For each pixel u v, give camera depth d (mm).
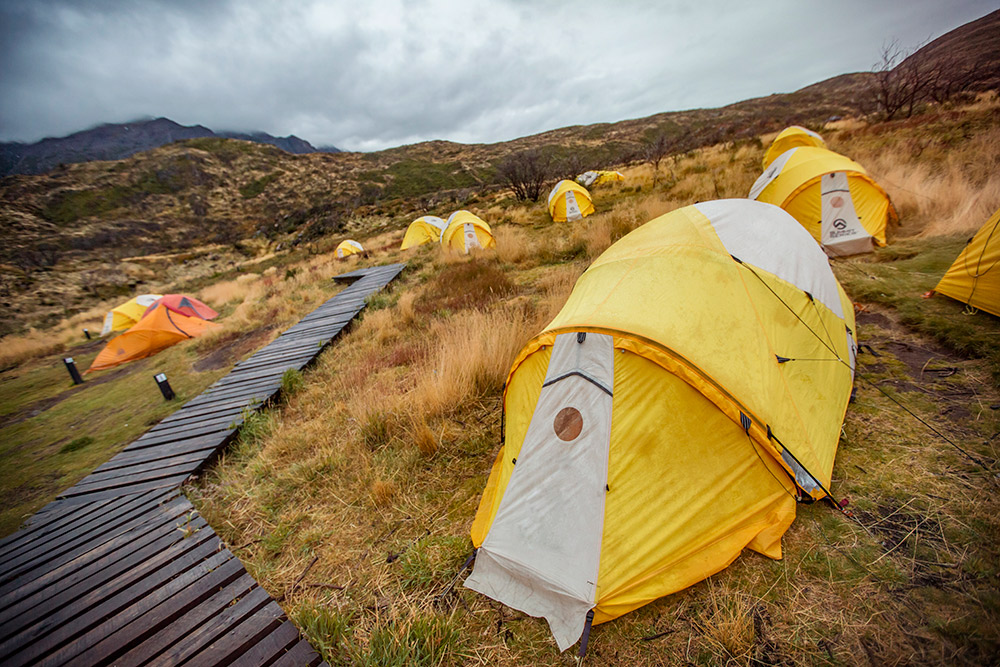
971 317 4207
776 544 2471
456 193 44438
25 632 3025
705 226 3477
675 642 2143
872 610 2086
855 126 16172
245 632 2654
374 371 6512
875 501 2631
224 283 26172
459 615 2527
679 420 2582
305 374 7352
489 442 4117
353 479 4070
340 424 5184
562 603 2359
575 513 2520
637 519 2451
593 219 12156
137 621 2895
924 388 3510
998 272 4055
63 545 4000
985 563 2150
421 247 17953
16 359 16812
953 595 2061
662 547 2408
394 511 3547
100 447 7191
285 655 2479
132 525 4102
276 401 6633
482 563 2686
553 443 2729
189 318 13844
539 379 3100
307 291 14859
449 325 6895
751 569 2400
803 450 2656
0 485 6707
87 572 3531
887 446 3023
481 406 4723
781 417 2627
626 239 3920
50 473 6664
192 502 4340
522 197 22922
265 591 2947
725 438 2582
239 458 5309
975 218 6246
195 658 2535
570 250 10055
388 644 2416
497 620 2455
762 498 2588
